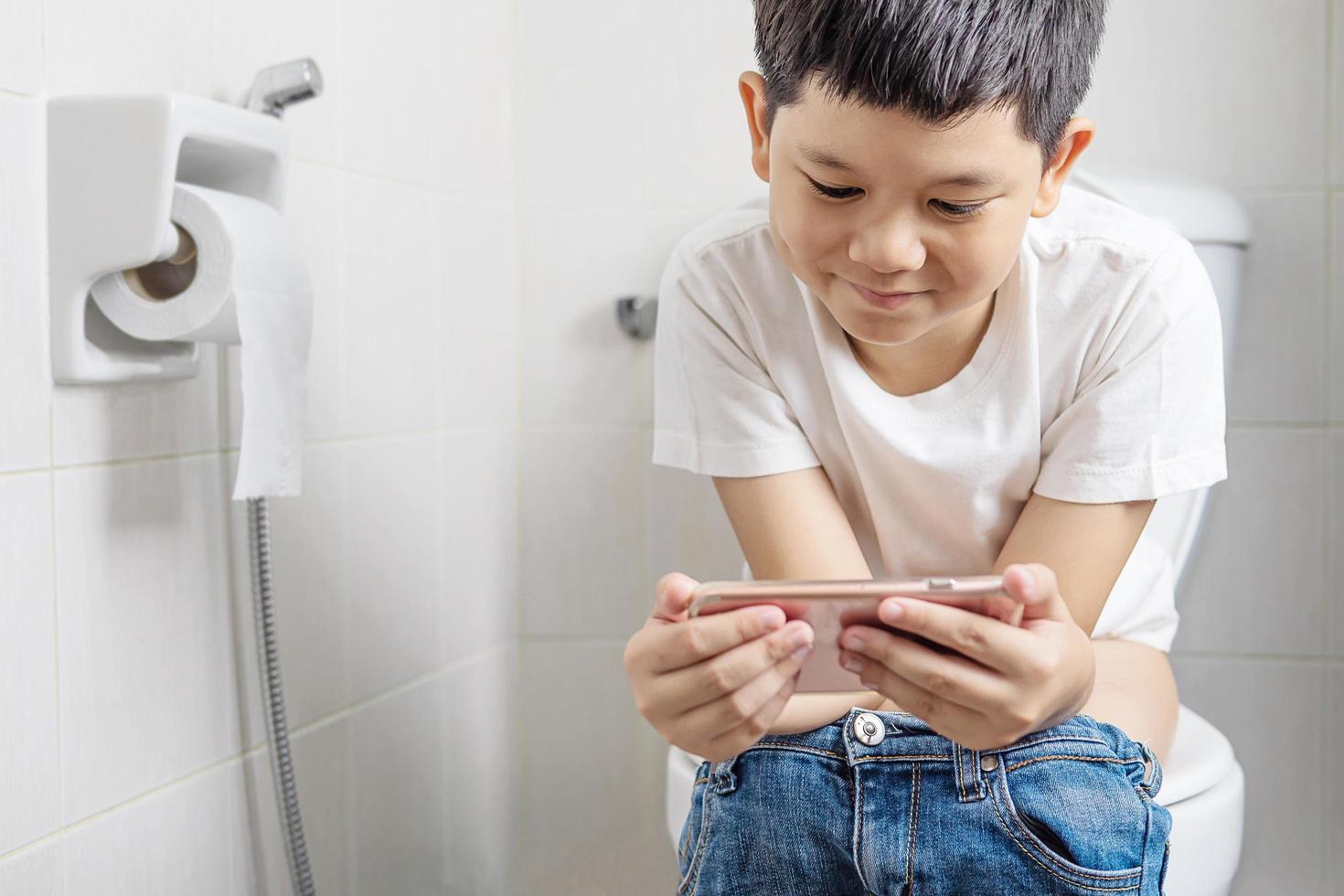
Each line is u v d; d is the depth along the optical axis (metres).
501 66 1.58
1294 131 1.48
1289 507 1.51
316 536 1.21
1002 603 0.66
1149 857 0.74
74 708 0.91
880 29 0.67
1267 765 1.53
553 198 1.61
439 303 1.44
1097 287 0.92
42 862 0.88
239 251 0.90
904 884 0.75
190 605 1.03
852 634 0.67
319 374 1.21
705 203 1.58
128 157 0.87
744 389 0.99
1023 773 0.75
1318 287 1.48
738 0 1.57
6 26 0.85
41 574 0.88
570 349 1.62
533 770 1.65
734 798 0.80
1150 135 1.50
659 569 1.61
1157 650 1.11
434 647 1.44
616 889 1.62
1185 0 1.49
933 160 0.70
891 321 0.77
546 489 1.63
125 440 0.96
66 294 0.88
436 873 1.44
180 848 1.02
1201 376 0.92
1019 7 0.70
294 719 1.18
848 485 1.03
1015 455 0.94
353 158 1.26
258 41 1.11
